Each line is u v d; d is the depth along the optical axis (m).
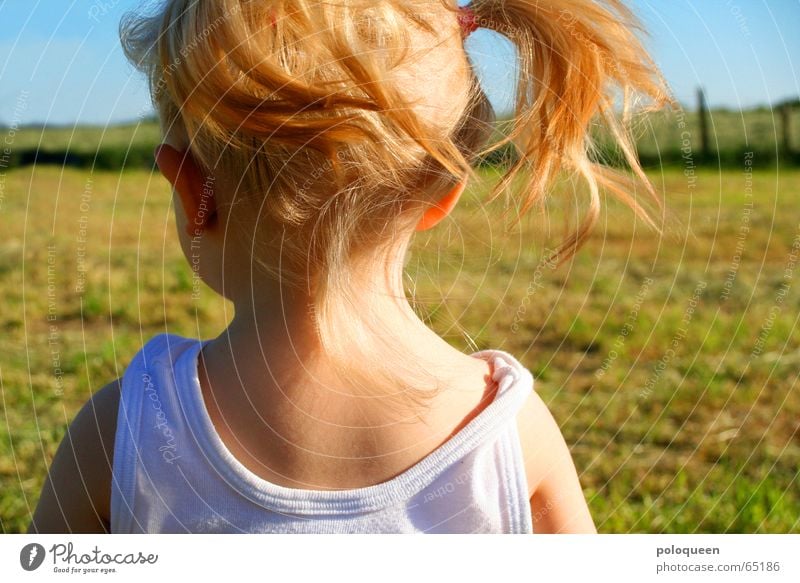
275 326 0.76
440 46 0.79
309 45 0.72
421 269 1.28
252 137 0.72
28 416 1.99
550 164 0.94
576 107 0.91
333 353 0.75
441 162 0.75
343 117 0.71
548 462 0.85
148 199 4.71
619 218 3.69
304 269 0.74
